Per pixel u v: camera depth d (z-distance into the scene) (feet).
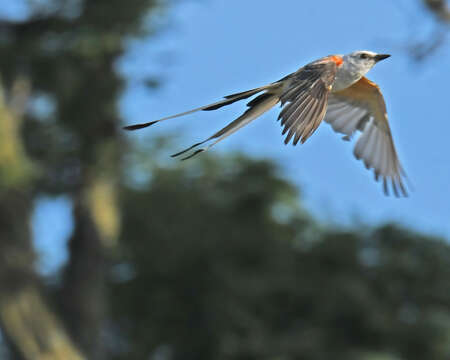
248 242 64.34
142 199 61.31
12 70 49.88
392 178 21.74
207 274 63.72
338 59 19.16
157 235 63.31
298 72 15.93
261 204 63.31
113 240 56.80
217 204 62.23
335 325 63.10
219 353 61.52
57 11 48.65
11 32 49.80
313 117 15.19
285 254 65.05
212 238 64.08
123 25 48.60
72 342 53.26
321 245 65.36
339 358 60.85
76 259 55.88
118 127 54.60
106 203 56.34
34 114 52.90
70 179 55.36
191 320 63.62
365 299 62.13
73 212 55.88
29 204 50.21
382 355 60.54
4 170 46.65
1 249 49.37
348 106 21.94
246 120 16.88
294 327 63.67
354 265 64.95
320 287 63.77
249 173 63.52
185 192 61.93
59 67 48.80
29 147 53.21
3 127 47.39
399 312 63.98
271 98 16.94
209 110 17.07
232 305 62.28
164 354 64.34
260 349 60.75
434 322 61.52
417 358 61.77
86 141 54.19
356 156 21.88
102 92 51.16
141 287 64.59
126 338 65.05
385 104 21.54
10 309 49.34
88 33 48.44
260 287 62.75
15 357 50.01
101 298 56.65
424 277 64.54
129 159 57.31
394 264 64.23
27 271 50.11
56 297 55.83
